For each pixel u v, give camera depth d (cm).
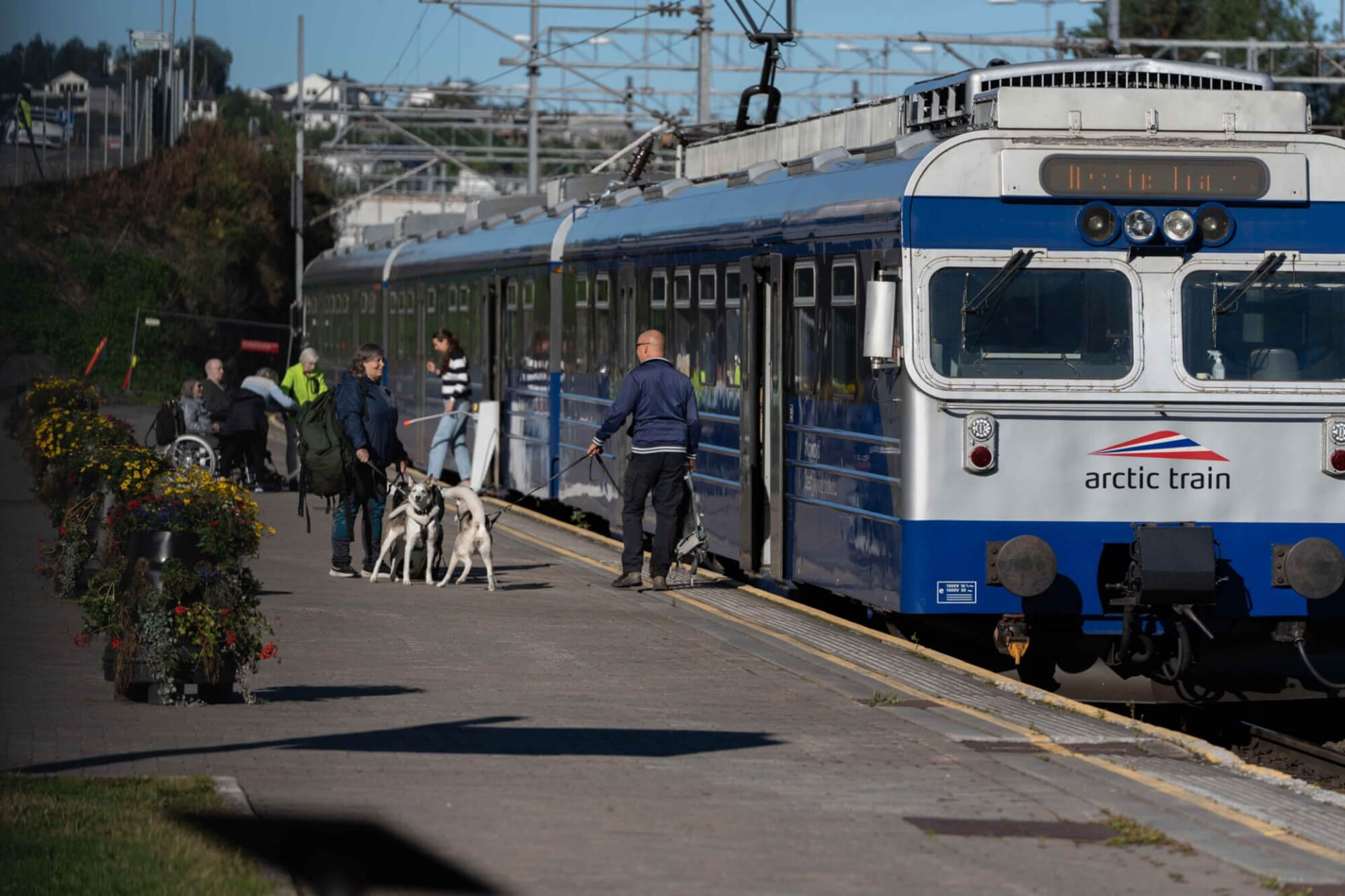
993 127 3494
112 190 14762
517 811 2189
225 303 15725
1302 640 3553
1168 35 19138
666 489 4484
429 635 3675
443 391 7069
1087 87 3588
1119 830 2139
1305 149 3525
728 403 4609
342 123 16488
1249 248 3506
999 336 3450
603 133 18112
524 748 2570
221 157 16838
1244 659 3578
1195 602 3394
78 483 4422
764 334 4397
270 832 2038
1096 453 3450
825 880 1908
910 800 2291
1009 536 3425
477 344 7444
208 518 2853
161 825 2025
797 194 4144
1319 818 2262
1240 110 3528
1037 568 3375
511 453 7031
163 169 15775
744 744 2638
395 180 16950
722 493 4659
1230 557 3475
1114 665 3575
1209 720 3759
